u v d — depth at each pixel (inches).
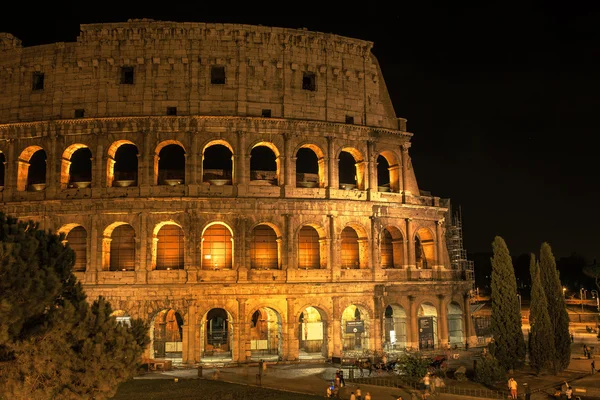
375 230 3107.8
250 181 3011.8
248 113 2962.6
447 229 3900.1
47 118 2915.8
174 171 3186.5
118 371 1179.9
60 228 2851.9
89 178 3142.2
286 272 2903.5
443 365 2662.4
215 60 2970.0
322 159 3075.8
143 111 2903.5
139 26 2942.9
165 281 2792.8
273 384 2321.6
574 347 3720.5
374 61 3299.7
